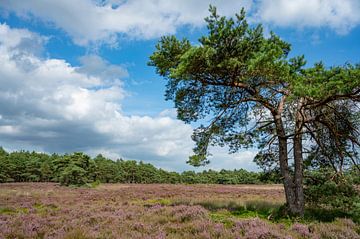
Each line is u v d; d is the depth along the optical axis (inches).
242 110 588.7
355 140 523.8
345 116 531.8
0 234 351.9
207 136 563.5
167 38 537.6
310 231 374.9
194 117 600.7
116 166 3754.9
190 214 451.5
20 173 3356.3
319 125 557.3
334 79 428.5
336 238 335.3
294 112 559.8
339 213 522.6
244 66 479.8
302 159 550.3
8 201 812.0
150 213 505.0
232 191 1496.1
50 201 837.8
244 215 533.0
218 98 586.2
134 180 3801.7
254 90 542.0
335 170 541.6
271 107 560.7
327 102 482.9
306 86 433.4
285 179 535.2
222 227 373.4
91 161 2304.4
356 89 446.6
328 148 564.7
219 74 519.5
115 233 344.8
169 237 329.4
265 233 331.9
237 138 581.6
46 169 3329.2
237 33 477.1
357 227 394.9
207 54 458.3
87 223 420.8
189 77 512.4
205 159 546.0
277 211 549.0
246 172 3725.4
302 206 514.9
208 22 495.2
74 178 2039.9
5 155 3681.1
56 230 372.2
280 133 553.0
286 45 558.9
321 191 554.9
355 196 532.7
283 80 494.6
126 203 769.6
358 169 532.1
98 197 1025.5
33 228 385.1
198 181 3865.7
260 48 473.4
